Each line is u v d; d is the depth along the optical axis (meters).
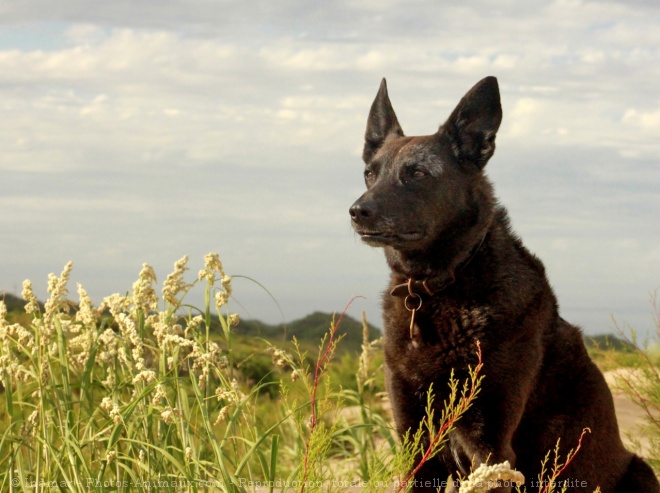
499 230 2.13
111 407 1.95
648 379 2.60
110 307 2.07
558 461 2.11
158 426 2.04
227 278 2.03
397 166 2.17
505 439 2.06
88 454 2.05
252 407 2.21
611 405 2.17
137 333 2.02
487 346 2.05
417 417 2.11
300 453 2.27
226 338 2.03
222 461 1.90
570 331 2.15
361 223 2.12
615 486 2.19
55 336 2.11
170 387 2.07
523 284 2.09
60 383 2.05
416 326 2.10
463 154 2.18
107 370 2.12
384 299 2.19
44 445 1.97
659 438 2.50
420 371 2.09
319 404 1.92
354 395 2.71
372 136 2.34
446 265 2.11
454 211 2.13
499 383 2.05
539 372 2.10
